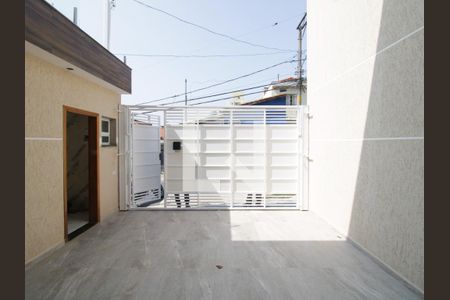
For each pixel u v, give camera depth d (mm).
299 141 5711
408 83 2705
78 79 4109
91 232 4297
